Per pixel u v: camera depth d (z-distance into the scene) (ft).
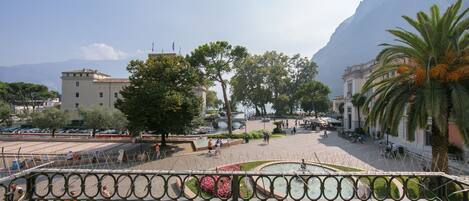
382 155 77.25
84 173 16.46
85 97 208.23
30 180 16.28
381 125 43.47
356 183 16.93
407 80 42.47
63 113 143.43
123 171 16.48
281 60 304.91
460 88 36.32
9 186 15.29
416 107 39.55
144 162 73.97
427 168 54.44
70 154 77.36
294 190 34.63
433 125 40.63
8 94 246.06
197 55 122.52
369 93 126.00
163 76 96.58
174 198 16.38
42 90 264.93
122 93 92.84
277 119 260.62
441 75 37.14
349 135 118.52
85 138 124.77
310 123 177.06
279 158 75.41
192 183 41.96
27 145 115.75
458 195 21.16
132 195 16.61
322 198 18.58
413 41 41.09
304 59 315.37
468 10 37.06
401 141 98.48
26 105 262.88
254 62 275.18
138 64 95.20
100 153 84.58
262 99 286.05
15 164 72.02
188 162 73.15
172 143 108.99
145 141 115.85
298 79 313.73
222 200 16.38
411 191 19.75
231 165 61.77
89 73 209.67
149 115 87.30
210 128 162.40
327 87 240.12
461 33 38.63
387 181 16.89
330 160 71.36
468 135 34.81
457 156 64.59
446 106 36.58
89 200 16.33
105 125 137.59
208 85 130.62
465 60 37.93
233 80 147.43
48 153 93.09
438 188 16.94
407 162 67.62
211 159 76.33
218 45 121.70
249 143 106.32
